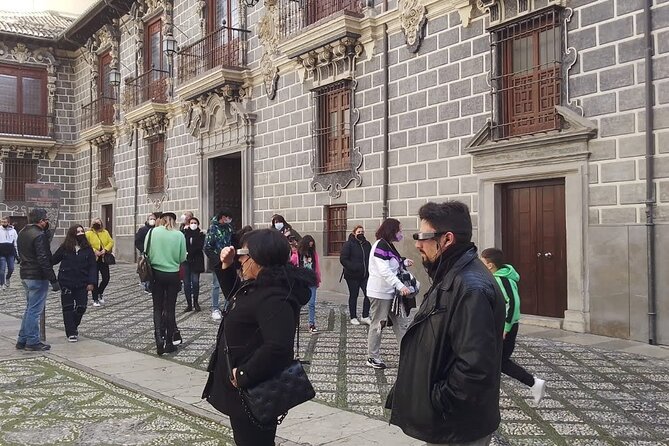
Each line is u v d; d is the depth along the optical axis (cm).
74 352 827
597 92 906
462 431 262
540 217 1012
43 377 689
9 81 2814
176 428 513
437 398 260
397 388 282
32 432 504
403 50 1221
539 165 977
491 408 269
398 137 1230
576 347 826
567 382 650
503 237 1060
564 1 942
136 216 2311
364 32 1292
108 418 541
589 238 917
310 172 1470
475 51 1080
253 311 312
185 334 946
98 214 2672
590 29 915
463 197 1098
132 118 2209
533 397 536
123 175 2423
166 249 808
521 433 493
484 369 249
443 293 270
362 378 673
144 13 2266
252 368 304
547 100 978
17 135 2777
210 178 1878
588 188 917
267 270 315
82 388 643
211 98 1809
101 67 2705
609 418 530
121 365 748
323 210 1432
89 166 2777
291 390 311
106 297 1425
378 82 1276
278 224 1088
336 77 1372
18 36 2775
